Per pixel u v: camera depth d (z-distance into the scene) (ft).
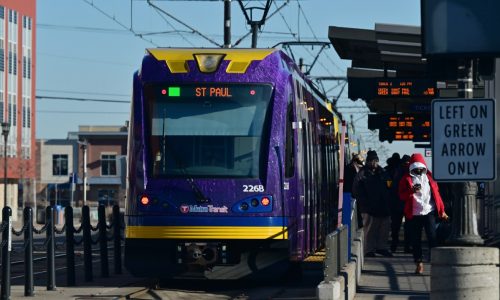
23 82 341.62
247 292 71.10
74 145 466.29
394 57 111.75
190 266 68.23
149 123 69.67
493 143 40.52
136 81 70.54
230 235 67.97
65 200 460.55
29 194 354.54
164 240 68.39
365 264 84.99
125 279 79.56
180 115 69.56
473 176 40.57
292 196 70.13
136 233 68.90
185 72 69.82
